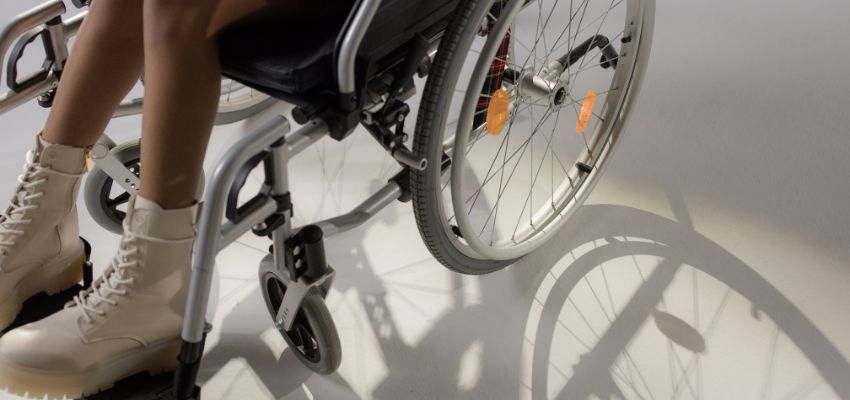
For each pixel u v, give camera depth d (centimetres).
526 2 96
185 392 91
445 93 89
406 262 129
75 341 95
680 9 190
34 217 101
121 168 112
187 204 90
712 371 111
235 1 79
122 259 92
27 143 152
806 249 129
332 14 87
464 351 114
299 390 108
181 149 85
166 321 98
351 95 79
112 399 99
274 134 77
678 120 157
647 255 129
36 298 109
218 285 123
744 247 130
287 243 91
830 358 113
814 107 159
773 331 117
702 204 139
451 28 87
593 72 170
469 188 144
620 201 140
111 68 93
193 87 81
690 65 172
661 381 110
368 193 143
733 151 149
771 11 189
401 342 115
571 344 116
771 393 108
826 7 190
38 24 101
